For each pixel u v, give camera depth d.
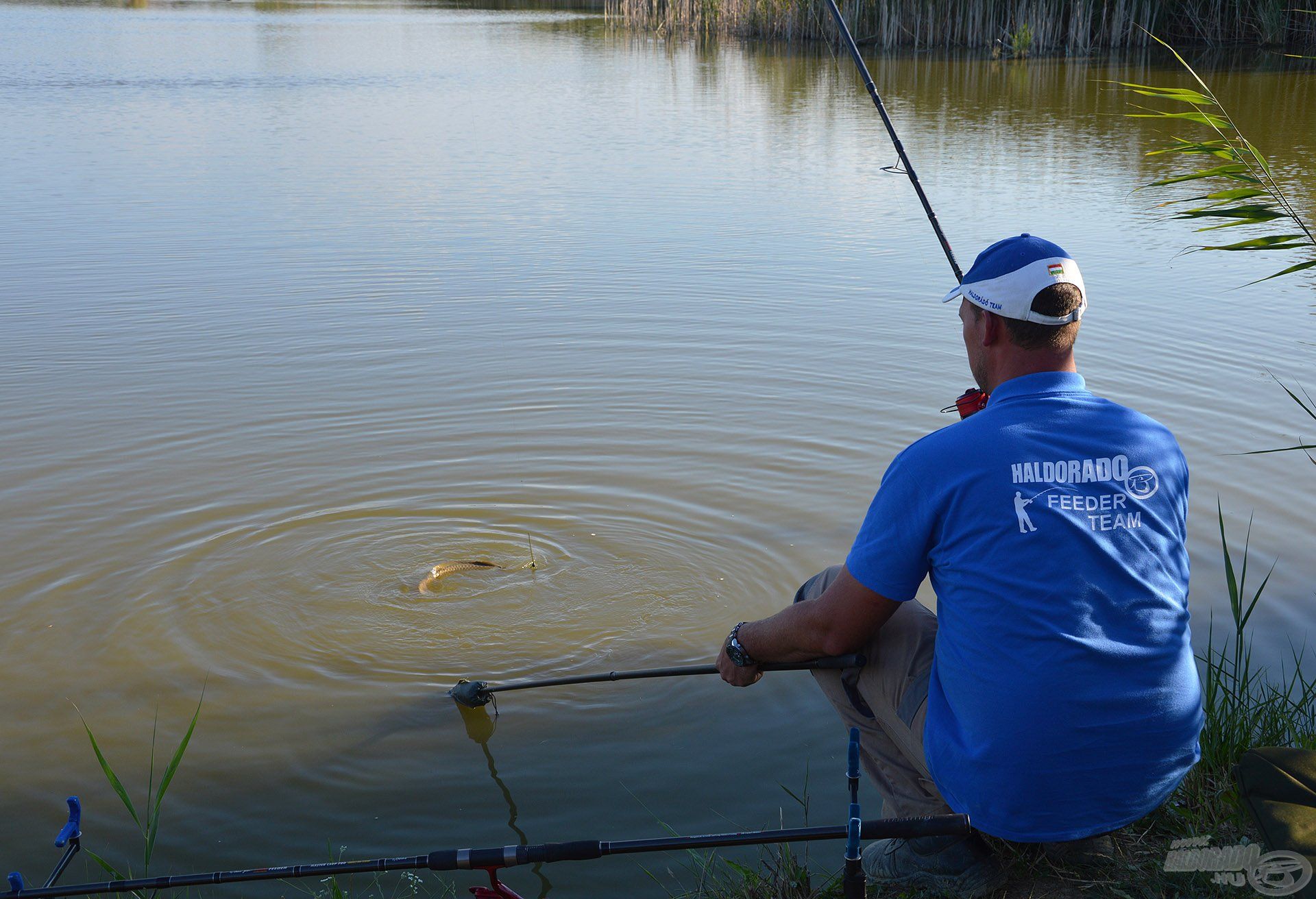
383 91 22.81
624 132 17.91
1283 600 4.82
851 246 11.02
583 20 44.44
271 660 4.56
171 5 50.00
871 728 3.04
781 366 7.90
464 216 12.20
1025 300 2.60
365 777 3.85
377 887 3.32
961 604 2.57
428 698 4.31
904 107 20.08
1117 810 2.58
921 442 2.67
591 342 8.40
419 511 5.88
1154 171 14.45
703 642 4.71
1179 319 8.88
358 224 11.77
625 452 6.58
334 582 5.19
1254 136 16.16
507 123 18.84
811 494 6.05
